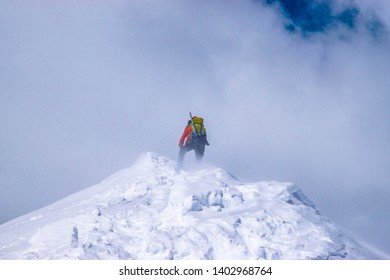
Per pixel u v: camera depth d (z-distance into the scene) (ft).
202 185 36.40
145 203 36.83
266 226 32.17
